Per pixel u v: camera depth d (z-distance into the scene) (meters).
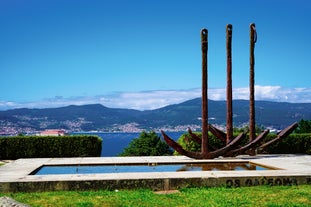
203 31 15.78
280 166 12.98
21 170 12.32
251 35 17.08
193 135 15.57
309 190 9.77
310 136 19.17
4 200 6.98
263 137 15.88
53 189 9.82
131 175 10.46
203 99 15.49
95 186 9.88
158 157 16.45
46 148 19.05
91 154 19.25
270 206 8.09
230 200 8.61
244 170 12.53
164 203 8.35
